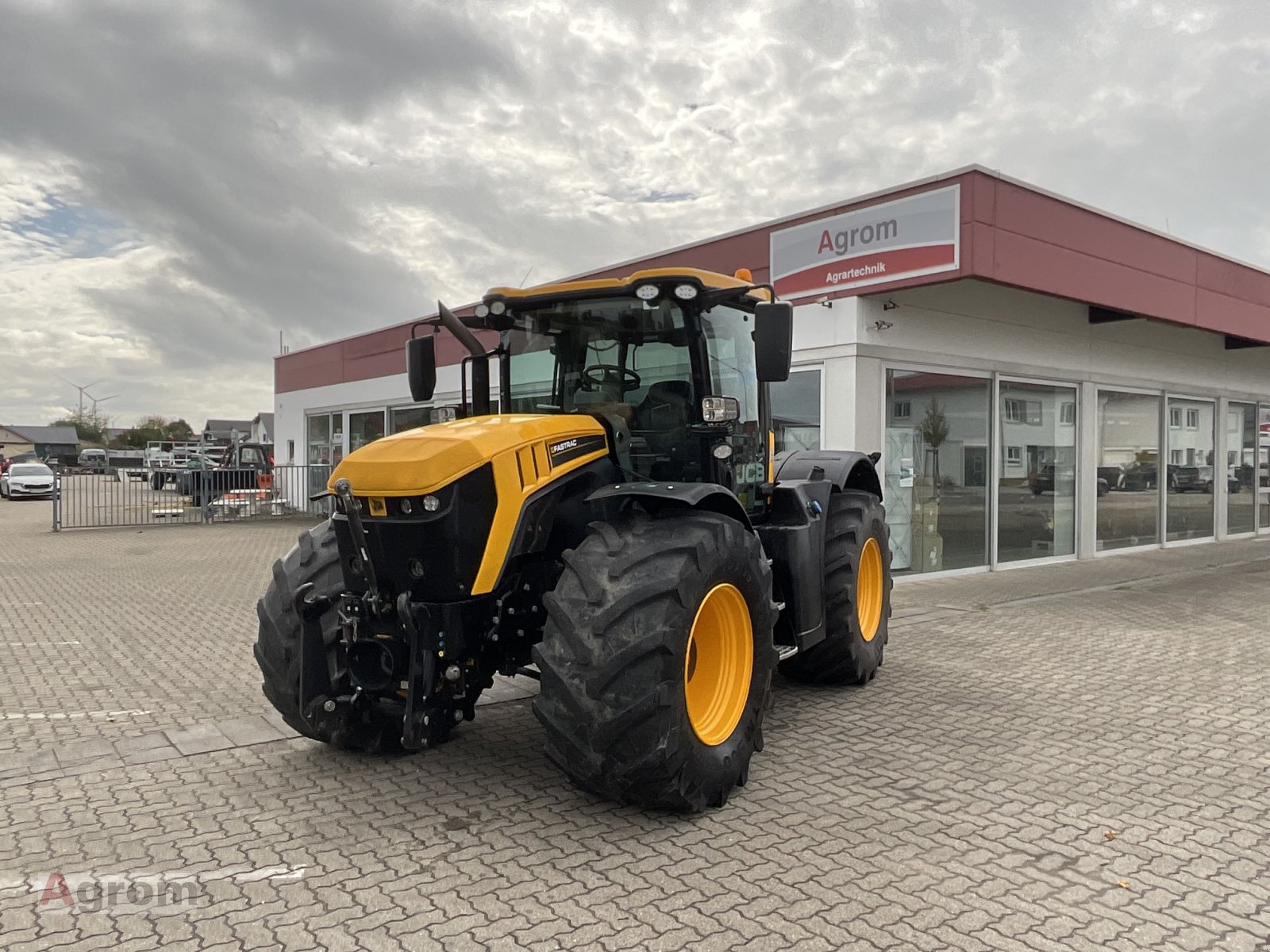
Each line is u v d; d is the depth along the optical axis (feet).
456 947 9.17
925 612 28.81
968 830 12.03
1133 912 9.88
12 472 102.01
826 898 10.15
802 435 34.22
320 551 14.55
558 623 11.82
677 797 11.89
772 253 34.73
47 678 20.58
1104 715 17.46
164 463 167.32
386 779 14.05
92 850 11.53
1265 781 13.91
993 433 38.22
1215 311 39.63
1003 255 29.66
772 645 14.40
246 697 18.90
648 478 15.14
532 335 16.10
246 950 9.14
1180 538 49.98
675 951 9.06
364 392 66.54
